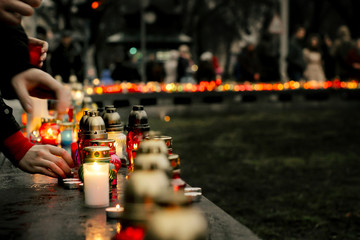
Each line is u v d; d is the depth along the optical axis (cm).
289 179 778
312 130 1394
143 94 1739
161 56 3612
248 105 1983
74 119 476
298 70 2080
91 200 220
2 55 268
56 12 2967
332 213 593
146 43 3200
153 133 238
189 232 112
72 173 271
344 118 1702
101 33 4006
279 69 2406
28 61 273
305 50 2080
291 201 645
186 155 994
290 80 2114
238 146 1111
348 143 1159
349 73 2145
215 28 5141
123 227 152
